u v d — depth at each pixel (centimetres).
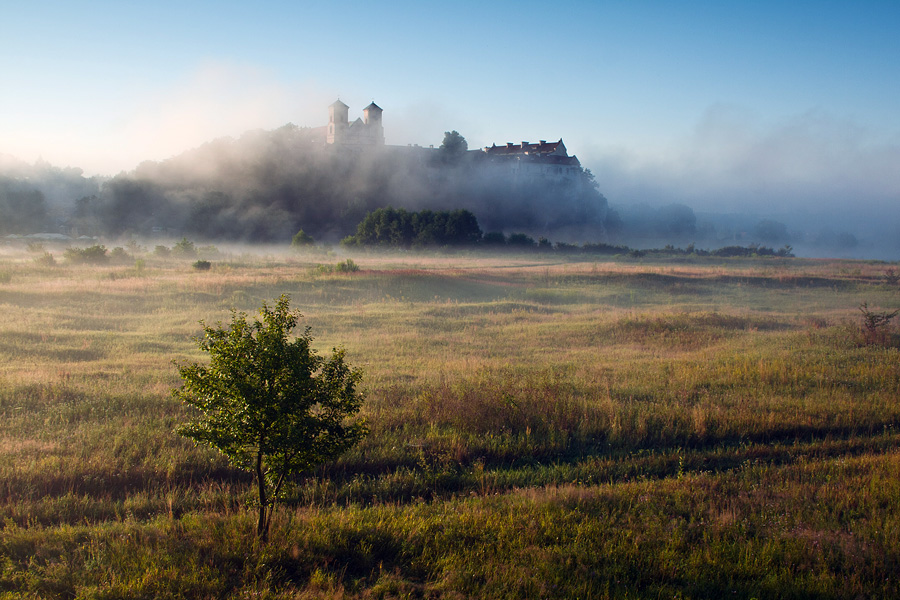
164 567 530
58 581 499
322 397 628
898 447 938
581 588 513
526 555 575
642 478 830
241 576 529
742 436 1003
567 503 713
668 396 1235
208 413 604
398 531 622
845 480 773
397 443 926
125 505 687
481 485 795
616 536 621
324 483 774
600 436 1010
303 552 569
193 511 673
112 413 1005
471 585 521
